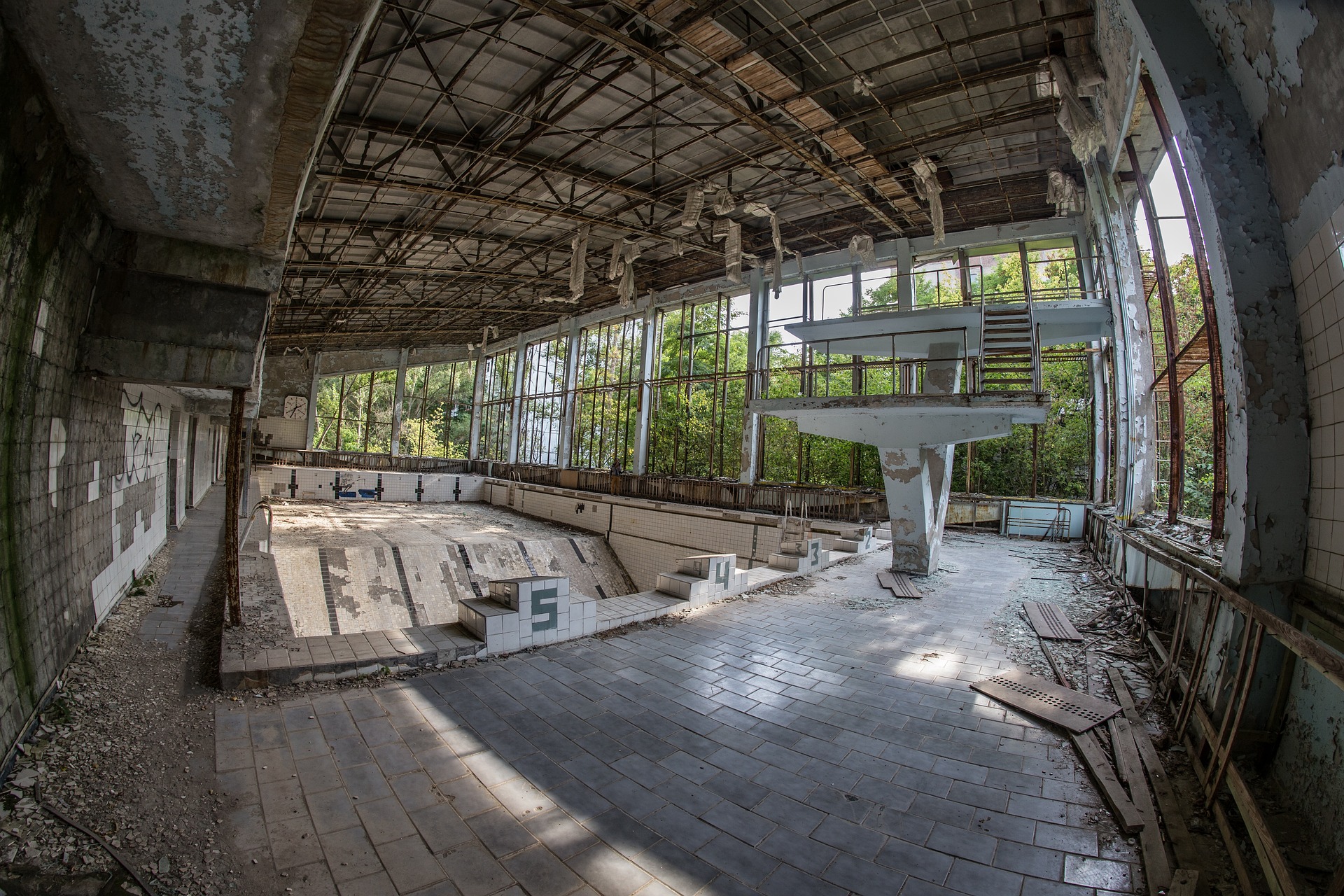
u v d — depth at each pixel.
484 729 4.16
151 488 7.82
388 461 29.81
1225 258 3.66
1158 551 6.29
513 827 3.11
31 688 3.38
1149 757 3.91
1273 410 3.59
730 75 8.67
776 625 7.08
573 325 25.27
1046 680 5.43
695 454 21.16
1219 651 4.00
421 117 10.26
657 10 7.30
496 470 29.19
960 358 10.10
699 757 3.95
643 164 12.43
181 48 2.20
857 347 11.22
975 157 12.09
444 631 5.80
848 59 9.35
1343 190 2.86
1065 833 3.23
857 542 12.16
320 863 2.72
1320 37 2.72
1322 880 2.63
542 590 5.97
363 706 4.39
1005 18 8.31
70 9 1.98
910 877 2.86
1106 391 15.10
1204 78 3.71
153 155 3.01
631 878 2.77
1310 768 3.05
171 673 4.55
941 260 15.66
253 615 6.05
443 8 7.71
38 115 2.51
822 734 4.35
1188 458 11.48
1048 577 10.09
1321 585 3.31
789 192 13.89
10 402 3.00
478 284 20.00
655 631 6.67
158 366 4.30
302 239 14.23
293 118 2.68
